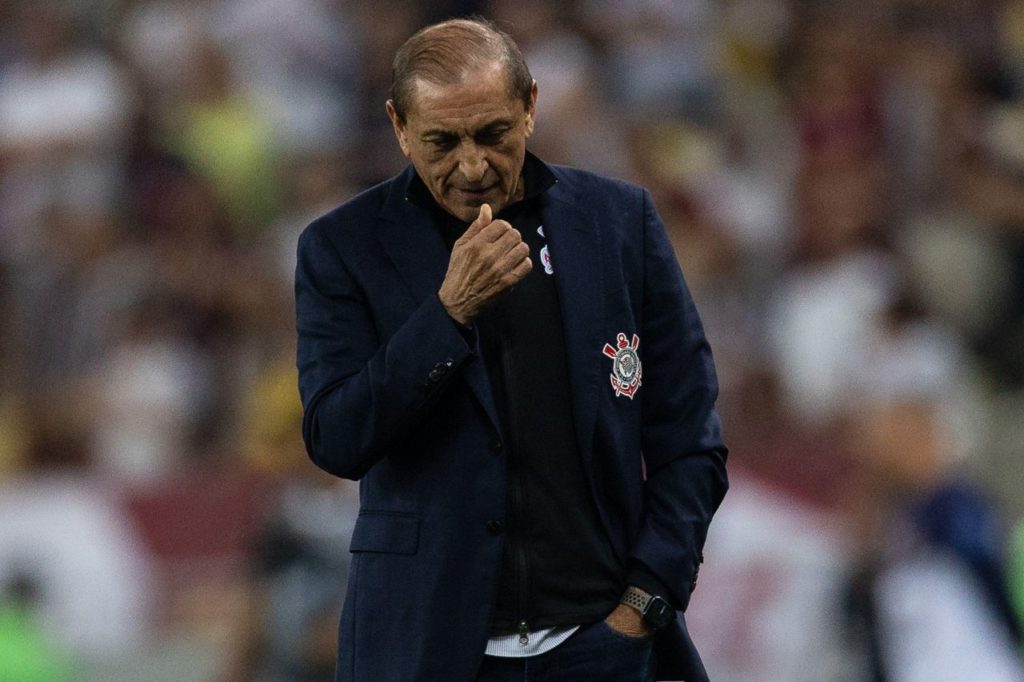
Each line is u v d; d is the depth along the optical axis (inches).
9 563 1272.1
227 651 1086.4
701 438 525.3
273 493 1079.6
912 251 1494.8
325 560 946.7
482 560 500.1
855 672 1014.4
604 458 513.3
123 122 1694.1
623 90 1718.8
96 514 1274.6
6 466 1333.7
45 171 1685.5
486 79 484.4
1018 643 968.9
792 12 1770.4
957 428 1215.6
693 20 1813.5
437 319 489.1
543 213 522.0
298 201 1624.0
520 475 507.5
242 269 1549.0
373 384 490.0
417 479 507.8
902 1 1718.8
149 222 1621.6
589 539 510.6
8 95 1753.2
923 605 970.7
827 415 1274.6
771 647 1123.9
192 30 1787.6
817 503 1149.7
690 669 528.7
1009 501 1401.3
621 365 517.0
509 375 509.4
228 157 1676.9
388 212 519.8
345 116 1786.4
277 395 1210.0
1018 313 1505.9
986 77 1654.8
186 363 1472.7
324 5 1863.9
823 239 1470.2
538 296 516.4
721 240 1478.8
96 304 1521.9
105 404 1425.9
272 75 1787.6
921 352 1302.9
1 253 1599.4
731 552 1167.6
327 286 517.0
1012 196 1539.1
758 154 1662.2
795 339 1407.5
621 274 522.6
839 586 1063.6
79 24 1811.0
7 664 1166.3
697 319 538.3
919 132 1579.7
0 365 1515.7
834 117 1589.6
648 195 540.7
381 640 504.4
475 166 486.3
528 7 1743.4
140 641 1249.4
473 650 496.7
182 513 1264.8
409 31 1820.9
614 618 513.0
